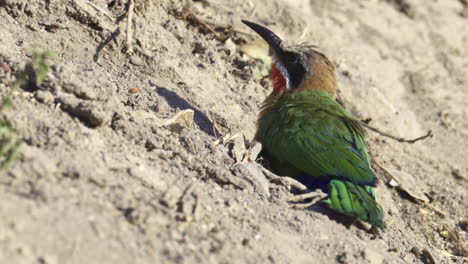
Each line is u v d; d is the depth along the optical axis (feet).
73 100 28.99
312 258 26.66
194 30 46.65
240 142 35.32
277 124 36.70
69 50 37.55
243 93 43.19
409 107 57.82
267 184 31.40
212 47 45.57
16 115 27.04
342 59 57.06
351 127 36.22
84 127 28.55
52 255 21.02
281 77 41.39
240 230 26.25
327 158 34.45
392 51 64.90
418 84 61.11
